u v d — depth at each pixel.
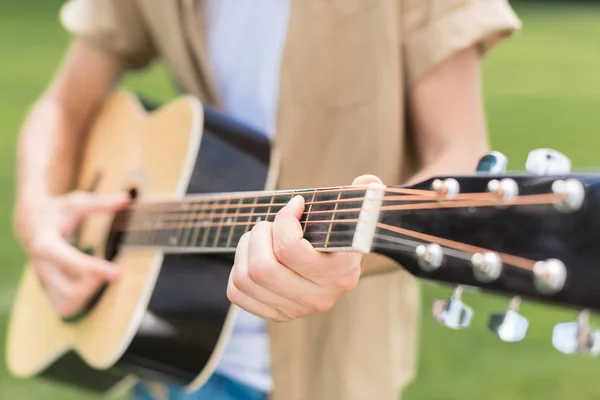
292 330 2.19
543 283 1.18
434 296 5.43
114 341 2.37
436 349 4.71
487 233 1.30
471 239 1.32
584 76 14.39
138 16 2.74
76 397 4.23
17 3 21.22
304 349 2.21
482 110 2.03
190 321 2.24
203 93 2.50
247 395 2.31
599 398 4.19
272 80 2.33
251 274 1.56
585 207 1.18
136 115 2.78
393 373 2.22
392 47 2.00
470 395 4.21
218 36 2.39
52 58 13.97
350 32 2.07
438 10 1.96
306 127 2.16
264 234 1.57
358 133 2.09
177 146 2.44
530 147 9.32
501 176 1.31
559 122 10.80
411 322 2.32
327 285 1.56
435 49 1.95
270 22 2.32
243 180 2.29
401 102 2.03
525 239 1.25
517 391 4.25
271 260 1.54
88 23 2.81
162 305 2.28
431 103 2.00
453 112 1.99
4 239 6.17
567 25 21.70
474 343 4.81
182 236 2.20
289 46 2.14
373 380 2.18
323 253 1.53
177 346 2.26
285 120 2.19
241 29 2.36
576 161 8.80
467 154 1.95
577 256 1.17
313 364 2.21
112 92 2.95
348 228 1.51
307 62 2.12
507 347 4.76
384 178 2.06
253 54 2.35
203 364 2.25
